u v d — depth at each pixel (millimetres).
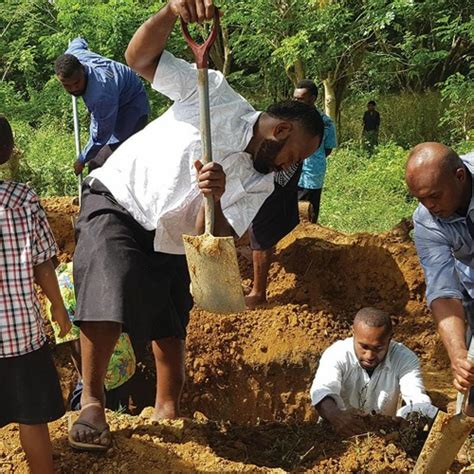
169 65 3781
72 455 3674
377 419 4223
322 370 4629
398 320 6984
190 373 6648
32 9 20500
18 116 17766
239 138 3754
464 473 3787
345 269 7312
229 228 3752
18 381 3209
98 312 3621
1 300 3125
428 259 3697
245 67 20750
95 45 16875
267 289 7125
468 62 19484
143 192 3771
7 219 3115
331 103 17812
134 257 3770
